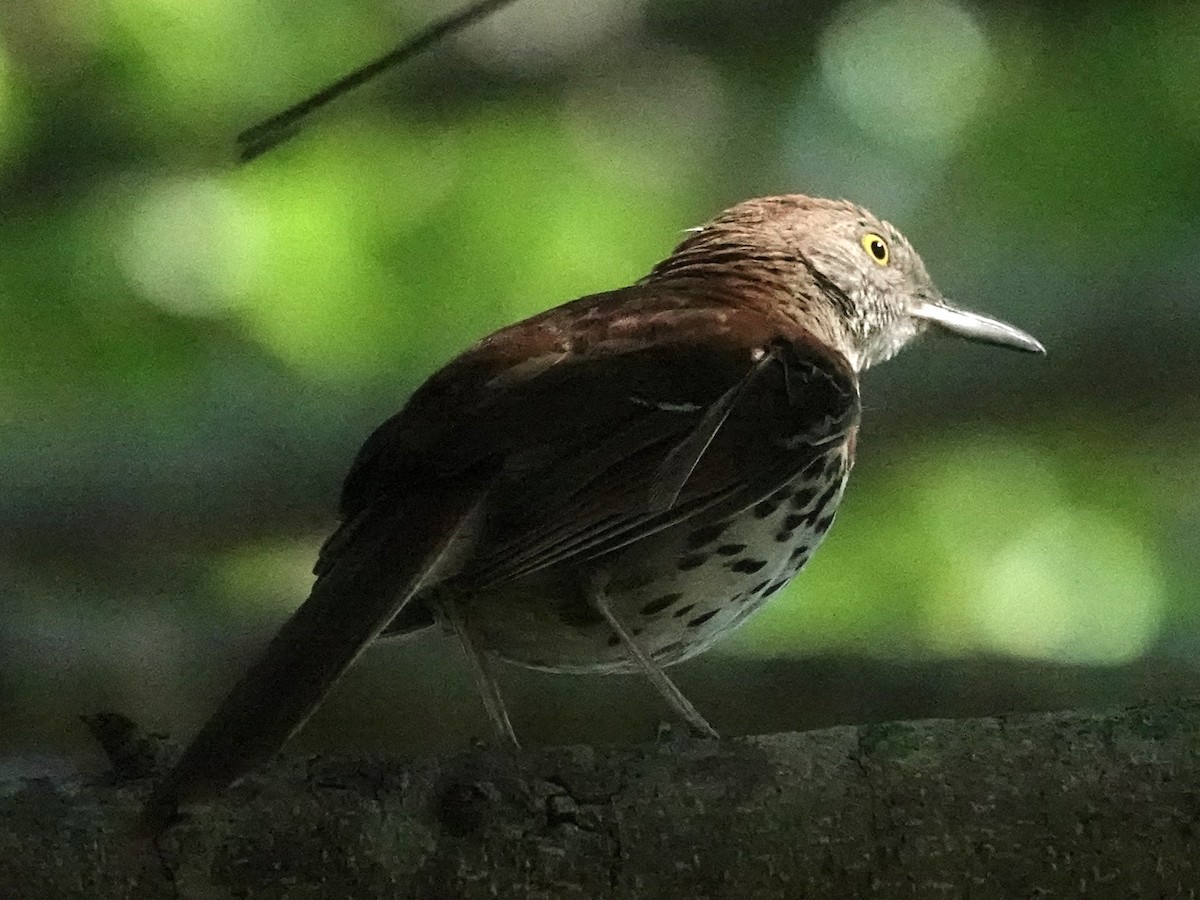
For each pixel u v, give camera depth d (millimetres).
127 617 10922
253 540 11633
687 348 6941
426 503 6242
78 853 5273
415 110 12336
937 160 12539
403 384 11773
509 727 6633
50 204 11883
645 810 5402
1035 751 5484
